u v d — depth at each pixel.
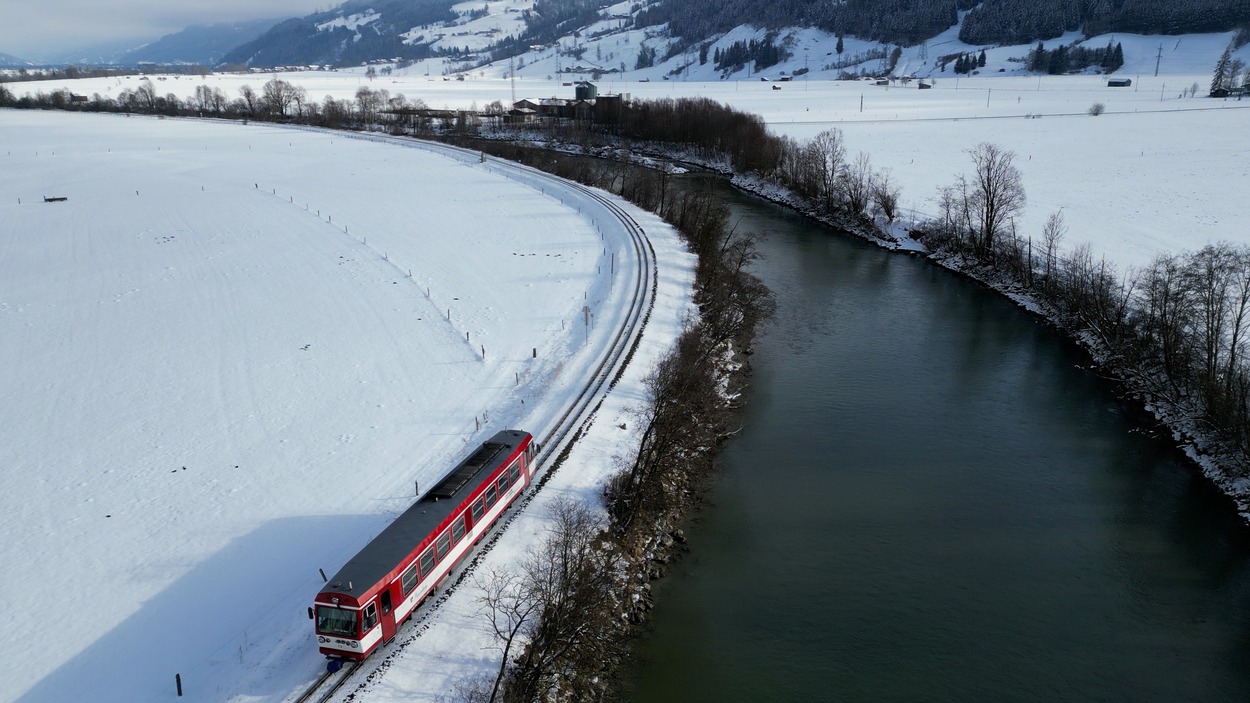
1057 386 68.81
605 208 124.44
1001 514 50.38
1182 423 59.78
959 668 38.03
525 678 33.28
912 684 37.03
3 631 36.00
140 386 62.12
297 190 142.50
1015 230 100.31
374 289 85.38
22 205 131.38
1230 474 52.97
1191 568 45.41
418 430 54.94
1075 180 138.25
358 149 199.50
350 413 57.50
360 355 68.06
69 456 51.72
